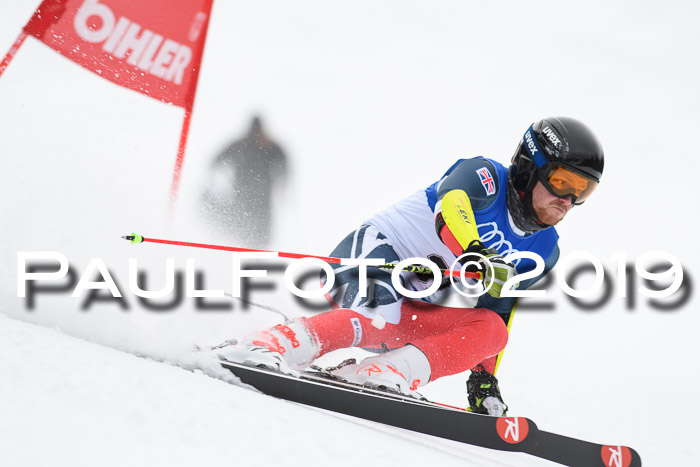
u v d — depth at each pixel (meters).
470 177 11.93
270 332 10.36
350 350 16.41
